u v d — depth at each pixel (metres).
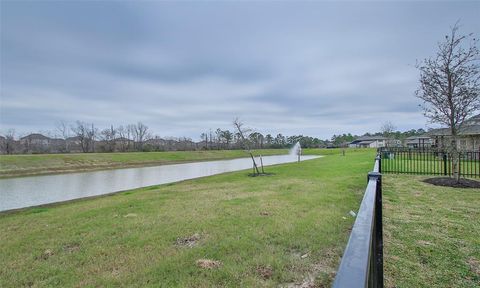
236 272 3.44
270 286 3.13
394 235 4.48
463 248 3.95
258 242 4.38
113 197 10.33
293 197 7.69
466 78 8.52
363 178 10.95
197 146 66.50
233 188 10.23
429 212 5.76
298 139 91.50
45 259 4.16
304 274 3.37
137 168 31.75
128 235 5.02
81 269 3.74
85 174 25.19
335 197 7.47
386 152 16.41
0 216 8.17
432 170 12.50
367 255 0.89
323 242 4.30
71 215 6.99
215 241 4.48
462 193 7.57
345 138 100.44
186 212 6.51
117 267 3.76
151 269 3.62
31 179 21.67
